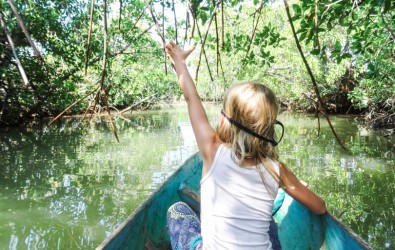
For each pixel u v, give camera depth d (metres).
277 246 2.45
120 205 5.70
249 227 1.70
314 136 12.79
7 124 15.29
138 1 9.61
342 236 2.40
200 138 1.83
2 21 2.01
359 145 10.78
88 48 1.94
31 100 13.77
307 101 23.14
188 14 2.13
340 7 3.40
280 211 3.54
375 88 13.25
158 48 12.83
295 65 19.14
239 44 4.64
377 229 4.61
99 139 12.75
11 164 8.58
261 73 17.73
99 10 10.37
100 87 1.99
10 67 11.93
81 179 7.24
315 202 1.98
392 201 5.60
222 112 1.83
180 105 39.88
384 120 14.55
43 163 8.67
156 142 12.05
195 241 2.08
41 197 6.11
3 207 5.63
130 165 8.45
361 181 6.77
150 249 2.99
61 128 15.80
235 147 1.73
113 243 2.38
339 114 22.70
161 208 3.39
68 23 11.23
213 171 1.76
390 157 8.88
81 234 4.67
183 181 4.12
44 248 4.29
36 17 10.98
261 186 1.73
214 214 1.74
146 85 22.41
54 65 12.68
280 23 18.38
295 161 8.54
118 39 10.48
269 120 1.75
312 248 2.82
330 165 8.08
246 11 11.98
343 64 17.92
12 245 4.34
